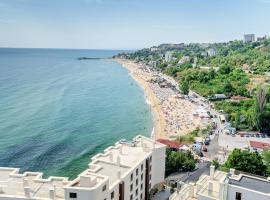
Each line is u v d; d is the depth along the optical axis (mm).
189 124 168875
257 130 153625
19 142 135375
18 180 57812
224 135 147250
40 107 198250
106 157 70312
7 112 181625
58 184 56906
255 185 42875
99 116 187625
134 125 171000
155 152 77750
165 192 80812
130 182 63938
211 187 45531
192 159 104188
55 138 142875
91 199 50812
